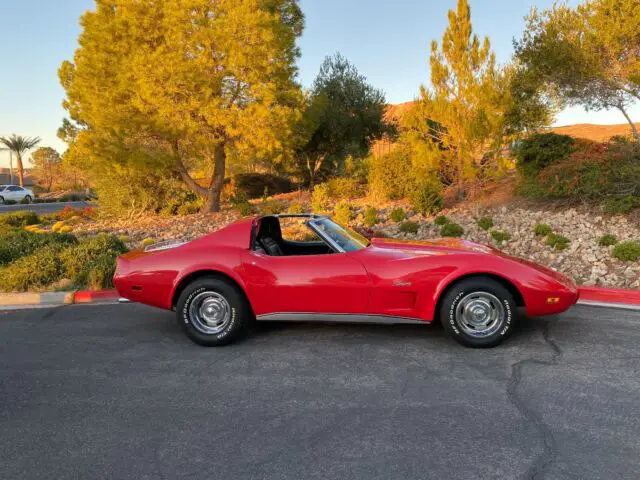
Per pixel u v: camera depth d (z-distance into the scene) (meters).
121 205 16.88
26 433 3.20
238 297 4.74
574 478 2.53
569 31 10.73
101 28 14.37
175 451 2.93
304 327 5.36
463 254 4.51
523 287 4.30
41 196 54.66
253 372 4.16
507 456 2.75
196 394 3.75
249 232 4.88
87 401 3.67
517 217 10.67
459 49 11.55
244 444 2.99
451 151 12.67
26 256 8.44
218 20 12.83
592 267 7.20
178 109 12.95
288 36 13.82
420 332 5.04
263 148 13.45
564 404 3.37
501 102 11.44
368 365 4.21
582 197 10.27
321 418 3.29
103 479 2.66
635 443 2.85
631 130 10.95
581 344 4.54
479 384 3.74
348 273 4.54
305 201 17.09
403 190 14.73
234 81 13.68
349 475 2.62
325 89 22.45
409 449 2.86
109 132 13.87
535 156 11.76
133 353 4.73
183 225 14.09
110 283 7.44
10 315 6.27
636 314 5.44
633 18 9.52
